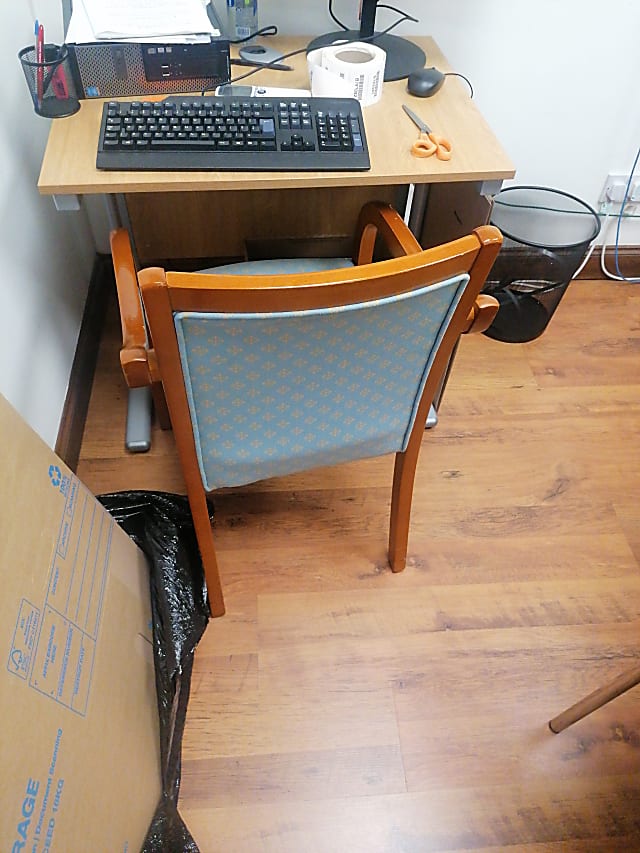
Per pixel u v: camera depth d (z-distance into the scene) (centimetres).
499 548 149
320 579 143
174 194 157
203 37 124
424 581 143
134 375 94
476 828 113
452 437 171
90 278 189
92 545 104
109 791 90
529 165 193
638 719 126
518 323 195
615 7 159
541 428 174
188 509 144
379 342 90
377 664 131
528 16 160
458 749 122
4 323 125
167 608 129
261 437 102
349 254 179
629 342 198
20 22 134
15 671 71
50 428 148
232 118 118
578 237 206
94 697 91
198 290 72
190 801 114
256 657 131
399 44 147
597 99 178
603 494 161
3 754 65
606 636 137
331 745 121
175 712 122
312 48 143
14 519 79
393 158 120
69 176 111
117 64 124
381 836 112
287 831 112
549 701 128
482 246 81
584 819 115
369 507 155
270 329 80
